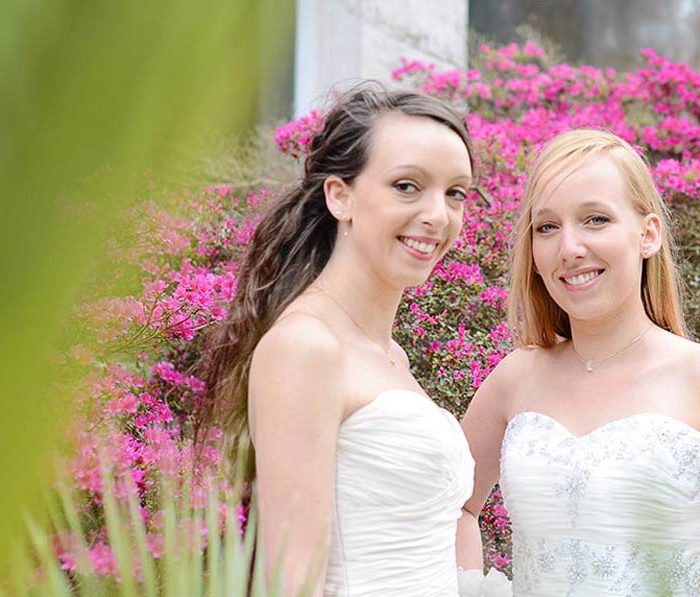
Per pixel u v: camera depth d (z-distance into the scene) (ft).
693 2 26.35
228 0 0.81
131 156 0.81
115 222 0.85
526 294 7.72
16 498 0.87
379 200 6.27
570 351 7.67
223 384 6.94
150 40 0.80
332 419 5.81
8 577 1.62
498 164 13.89
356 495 5.85
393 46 17.66
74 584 4.69
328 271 6.61
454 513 6.34
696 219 13.38
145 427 9.08
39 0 0.77
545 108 17.38
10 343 0.83
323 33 17.13
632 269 7.13
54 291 0.83
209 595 3.65
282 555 3.53
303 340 5.83
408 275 6.30
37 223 0.81
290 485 5.61
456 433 6.43
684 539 6.59
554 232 7.19
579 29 25.35
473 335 11.75
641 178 7.21
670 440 6.72
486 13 24.04
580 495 6.81
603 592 6.61
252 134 13.07
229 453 6.66
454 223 6.44
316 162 6.74
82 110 0.79
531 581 7.08
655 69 18.08
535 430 7.27
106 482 3.85
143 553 3.78
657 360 7.20
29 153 0.79
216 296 9.87
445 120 6.43
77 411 1.21
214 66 0.82
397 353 6.97
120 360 9.22
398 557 5.87
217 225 11.38
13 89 0.78
